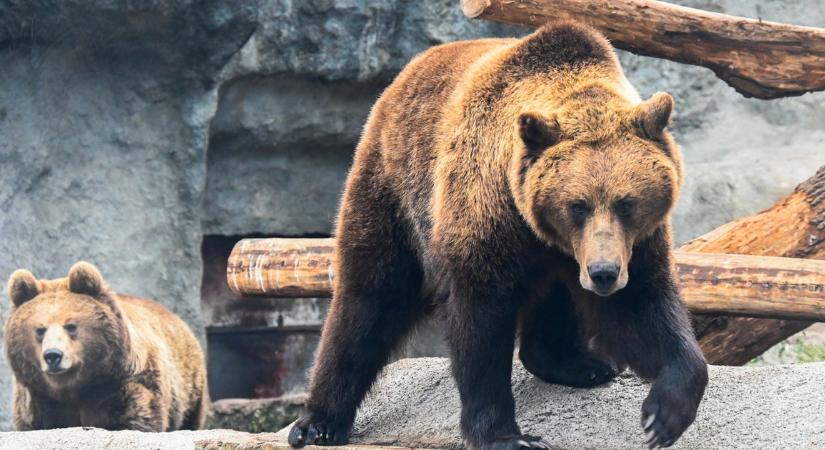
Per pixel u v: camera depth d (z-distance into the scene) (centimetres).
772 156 1861
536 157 771
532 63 828
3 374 1758
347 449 877
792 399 856
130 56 1789
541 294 849
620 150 753
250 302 2056
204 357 1856
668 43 1071
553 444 873
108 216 1817
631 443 852
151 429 1580
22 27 1680
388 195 900
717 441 837
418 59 938
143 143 1834
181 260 1866
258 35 1820
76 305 1539
